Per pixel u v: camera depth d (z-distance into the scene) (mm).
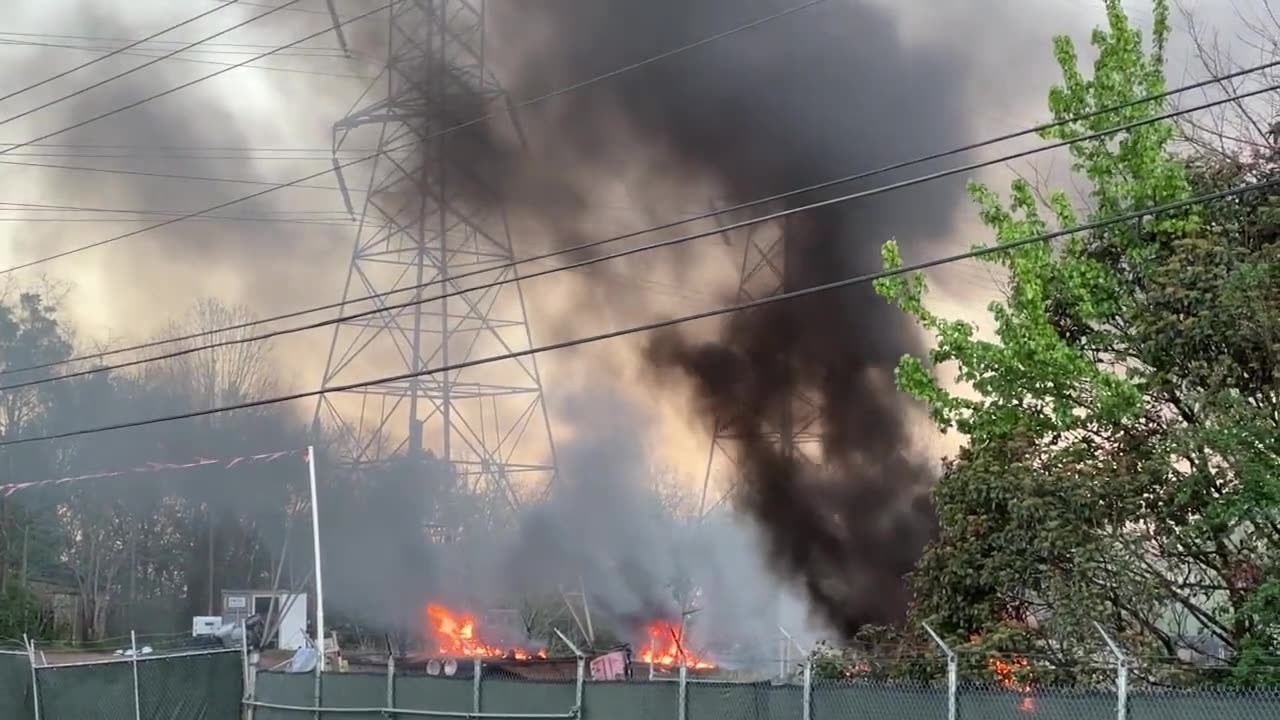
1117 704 8547
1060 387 13156
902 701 9969
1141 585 11992
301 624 36750
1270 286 12562
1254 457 11680
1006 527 13000
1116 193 13602
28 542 45625
